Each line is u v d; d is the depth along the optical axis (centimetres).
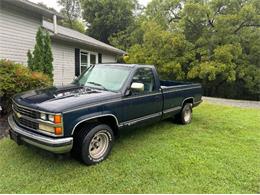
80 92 407
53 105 336
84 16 3384
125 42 3097
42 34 918
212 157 411
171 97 553
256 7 1834
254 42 1853
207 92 2103
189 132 561
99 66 512
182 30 1986
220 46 1780
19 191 292
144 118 475
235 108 955
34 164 362
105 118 404
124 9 3309
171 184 320
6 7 855
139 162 383
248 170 366
